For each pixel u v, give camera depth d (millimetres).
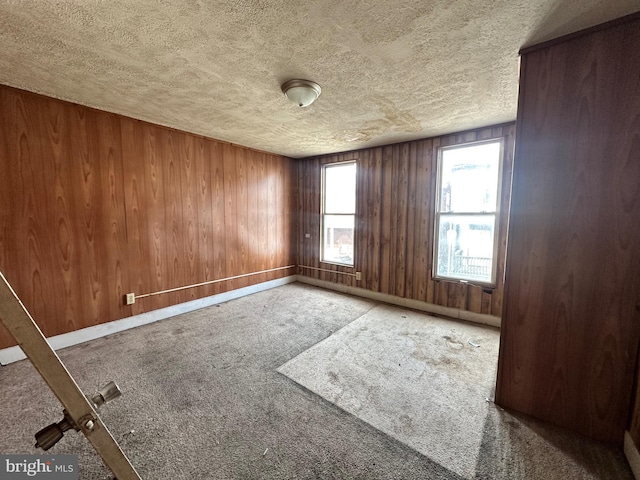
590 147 1372
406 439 1441
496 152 2857
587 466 1283
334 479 1221
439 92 2104
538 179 1508
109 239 2646
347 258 4230
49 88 2084
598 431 1422
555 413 1530
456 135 3062
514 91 2078
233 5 1223
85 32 1415
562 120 1434
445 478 1229
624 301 1327
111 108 2479
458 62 1694
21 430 1475
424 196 3336
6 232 2109
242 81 1946
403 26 1371
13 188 2121
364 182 3891
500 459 1325
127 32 1418
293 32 1420
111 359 2215
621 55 1281
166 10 1255
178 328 2842
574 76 1393
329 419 1577
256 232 4121
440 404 1707
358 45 1529
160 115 2643
